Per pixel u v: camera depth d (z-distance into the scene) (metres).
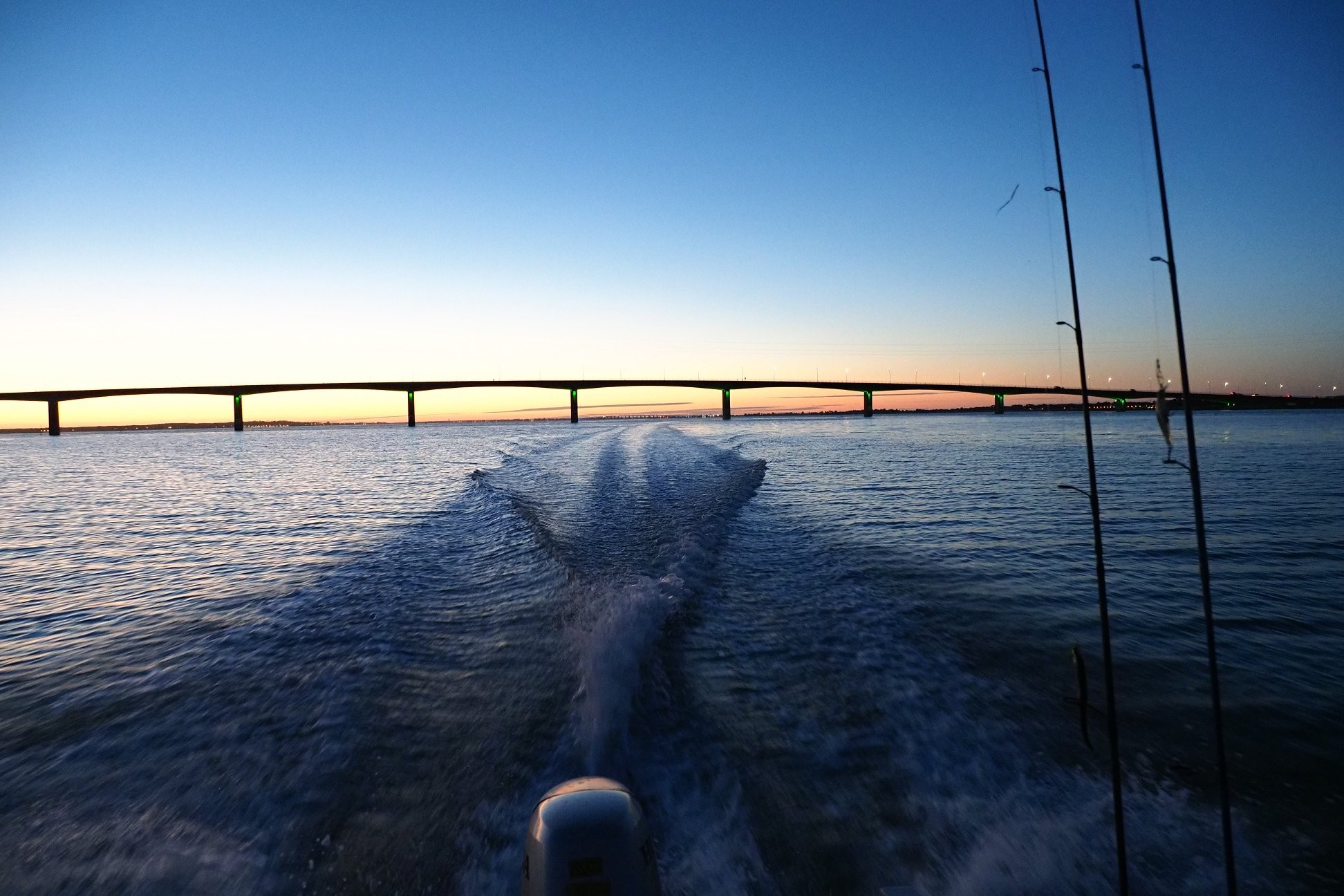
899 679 4.27
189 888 2.39
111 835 2.68
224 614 6.11
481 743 3.42
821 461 24.78
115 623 6.01
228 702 3.96
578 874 1.94
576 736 3.45
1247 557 8.28
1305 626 5.52
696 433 52.25
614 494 13.74
